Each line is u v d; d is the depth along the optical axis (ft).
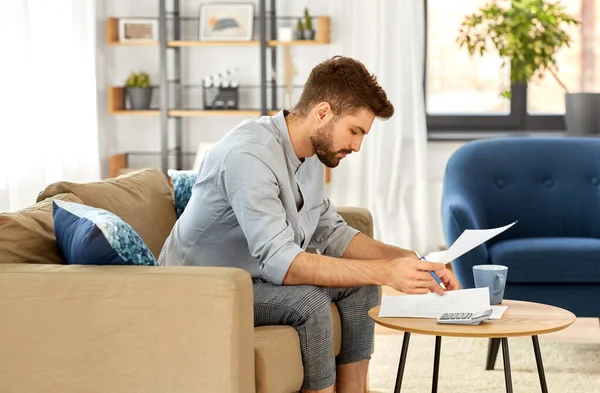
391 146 20.34
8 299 6.92
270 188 7.95
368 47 20.25
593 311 12.36
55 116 17.63
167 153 19.75
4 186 16.14
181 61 20.86
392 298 8.27
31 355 6.93
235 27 20.10
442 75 21.36
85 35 18.89
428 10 21.26
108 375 6.81
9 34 16.14
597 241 12.80
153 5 20.74
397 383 8.16
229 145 8.14
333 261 7.86
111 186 9.55
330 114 8.16
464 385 11.05
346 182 20.66
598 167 14.07
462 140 20.33
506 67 21.13
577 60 21.12
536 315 8.01
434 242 20.68
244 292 6.64
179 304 6.63
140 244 7.41
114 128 21.03
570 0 21.01
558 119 21.07
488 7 19.40
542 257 12.19
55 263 7.87
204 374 6.62
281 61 20.74
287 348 7.39
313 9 20.56
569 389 10.88
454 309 7.88
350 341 8.98
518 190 13.98
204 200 8.32
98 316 6.79
